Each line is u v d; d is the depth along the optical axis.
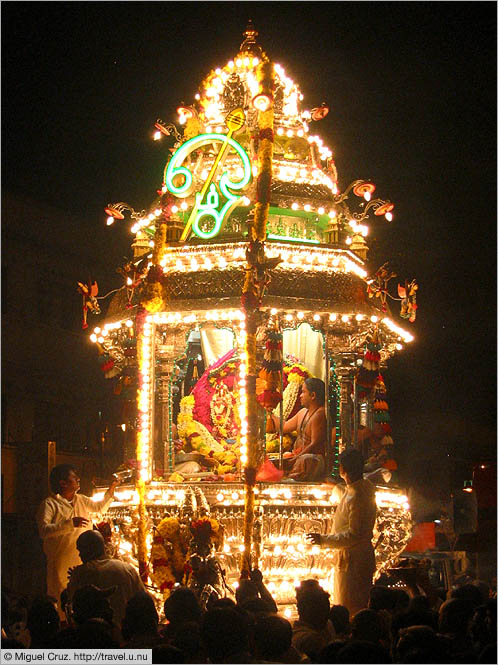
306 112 13.29
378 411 12.25
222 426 12.39
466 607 7.14
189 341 13.54
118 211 12.95
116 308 12.75
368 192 12.69
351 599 10.69
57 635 6.57
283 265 11.72
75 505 11.59
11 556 23.67
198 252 11.82
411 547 20.02
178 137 13.26
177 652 6.01
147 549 11.27
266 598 9.16
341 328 11.90
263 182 11.30
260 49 13.24
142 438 11.48
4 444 24.23
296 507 11.23
